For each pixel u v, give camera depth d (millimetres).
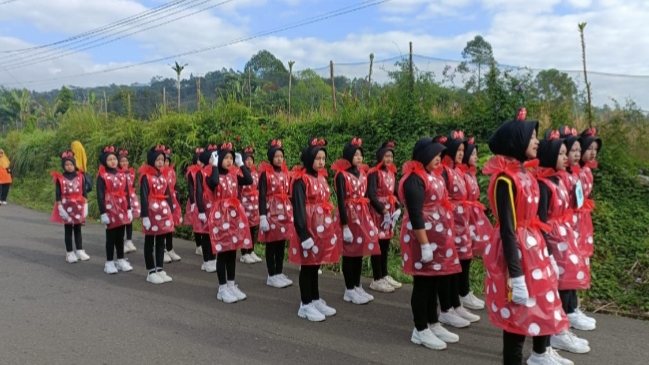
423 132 9297
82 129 17141
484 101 9305
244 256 8672
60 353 4781
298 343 5000
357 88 11734
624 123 8742
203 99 12750
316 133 10547
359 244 6234
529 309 3537
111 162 7867
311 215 5613
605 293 6230
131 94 18781
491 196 3730
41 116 31375
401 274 7438
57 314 5910
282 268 7566
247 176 6707
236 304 6324
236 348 4891
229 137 10734
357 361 4551
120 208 7871
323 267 8133
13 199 17109
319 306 5871
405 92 9875
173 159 11539
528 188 3635
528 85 9250
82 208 8555
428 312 4992
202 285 7250
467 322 5410
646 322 5496
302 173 5594
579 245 5219
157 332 5332
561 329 3557
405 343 4961
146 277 7676
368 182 6484
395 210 6773
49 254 9195
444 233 4746
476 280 6996
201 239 8844
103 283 7320
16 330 5379
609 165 8094
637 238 7094
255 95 13336
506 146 3670
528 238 3621
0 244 9961
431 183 4734
